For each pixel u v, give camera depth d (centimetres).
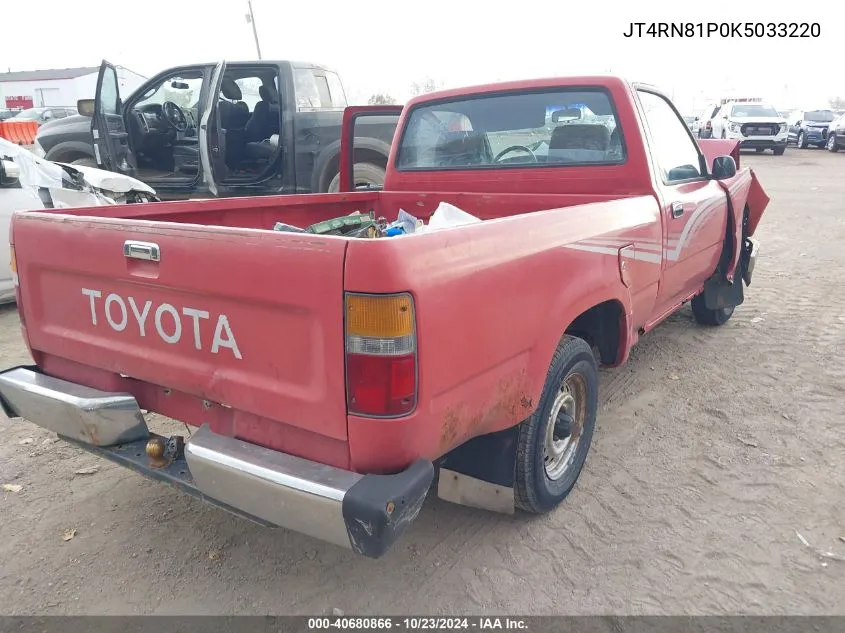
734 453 356
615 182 367
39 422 268
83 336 259
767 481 329
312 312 193
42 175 612
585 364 304
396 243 186
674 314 602
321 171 754
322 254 188
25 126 2183
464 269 207
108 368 253
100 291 247
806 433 375
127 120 770
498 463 271
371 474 196
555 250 255
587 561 273
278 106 747
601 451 360
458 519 301
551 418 287
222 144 734
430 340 195
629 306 324
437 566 271
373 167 755
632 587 258
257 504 205
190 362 227
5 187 580
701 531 291
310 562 275
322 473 198
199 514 306
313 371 198
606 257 295
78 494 321
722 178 427
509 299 229
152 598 254
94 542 285
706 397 425
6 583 260
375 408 189
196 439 219
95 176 625
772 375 457
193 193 762
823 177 1802
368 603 252
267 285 199
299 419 203
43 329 272
